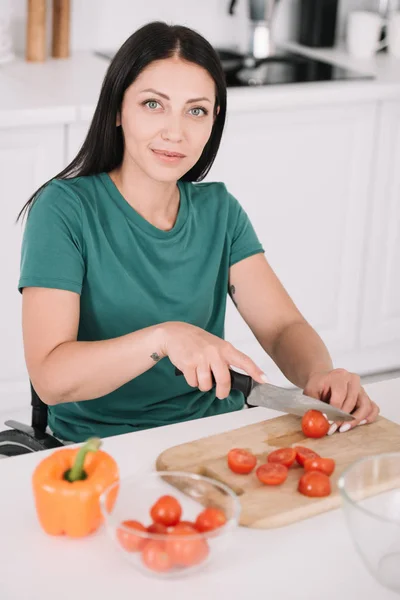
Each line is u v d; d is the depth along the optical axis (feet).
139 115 5.75
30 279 5.69
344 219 11.31
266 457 4.88
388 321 12.09
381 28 12.37
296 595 3.92
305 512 4.42
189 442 5.00
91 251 5.90
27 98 9.38
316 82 10.64
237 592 3.92
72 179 6.08
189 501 4.23
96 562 4.08
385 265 11.79
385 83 10.80
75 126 9.41
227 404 6.49
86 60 11.19
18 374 10.14
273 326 6.54
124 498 4.22
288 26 12.55
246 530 4.33
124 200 6.03
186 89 5.69
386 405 5.72
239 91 10.14
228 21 12.14
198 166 6.43
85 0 11.44
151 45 5.67
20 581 3.94
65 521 4.18
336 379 5.64
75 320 5.75
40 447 5.63
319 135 10.74
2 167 9.29
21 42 11.37
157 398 6.17
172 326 5.28
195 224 6.31
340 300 11.69
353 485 4.22
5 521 4.34
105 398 6.08
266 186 10.73
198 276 6.27
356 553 4.22
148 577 3.99
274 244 11.05
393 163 11.31
